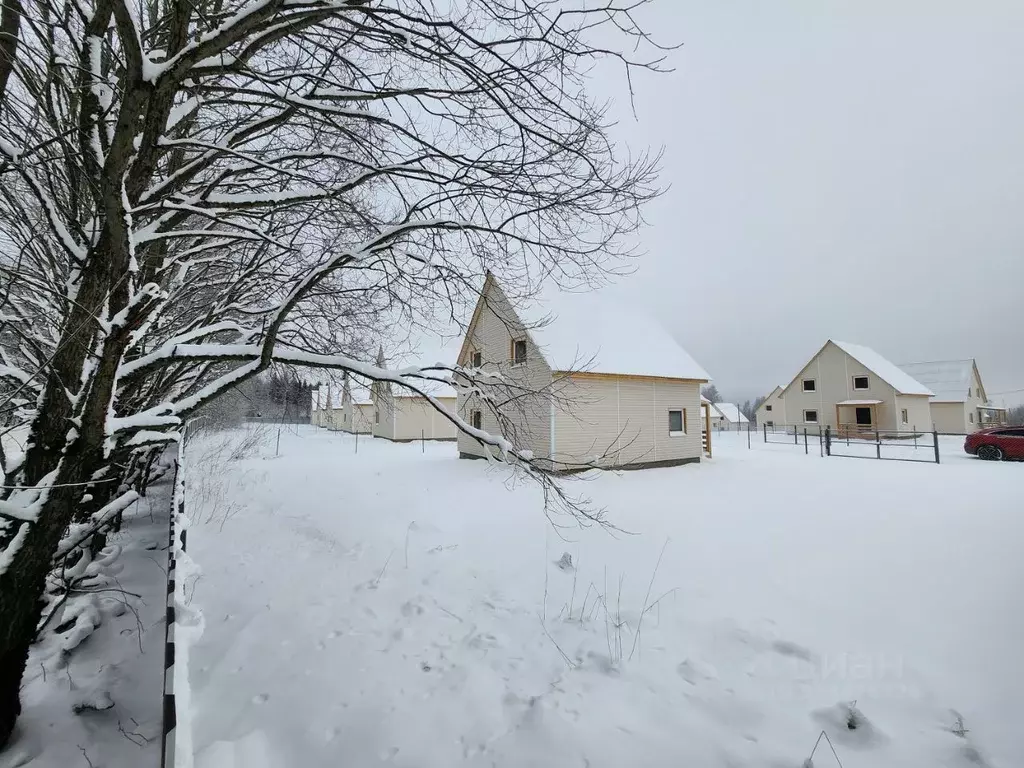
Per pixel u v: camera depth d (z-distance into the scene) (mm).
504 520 8672
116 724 3254
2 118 3273
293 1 2803
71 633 4238
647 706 3400
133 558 6250
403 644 4277
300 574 5887
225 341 6051
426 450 24781
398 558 6516
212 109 4867
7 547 2807
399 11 3131
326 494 11258
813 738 3055
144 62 2529
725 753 2936
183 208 3242
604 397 15617
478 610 4953
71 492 2881
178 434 3318
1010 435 19375
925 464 17859
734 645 4215
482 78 3662
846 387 35781
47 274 3949
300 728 3193
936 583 5492
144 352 5141
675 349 18797
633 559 6480
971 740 2979
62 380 2965
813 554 6652
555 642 4312
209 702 3434
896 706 3336
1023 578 5562
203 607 4953
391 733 3150
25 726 3203
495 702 3479
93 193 2936
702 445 19641
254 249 5379
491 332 17766
